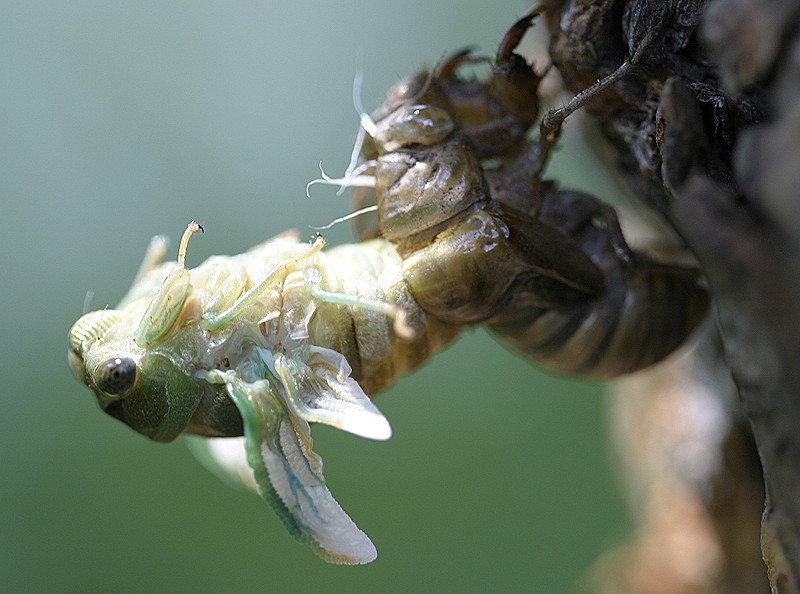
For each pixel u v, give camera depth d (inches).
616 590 9.3
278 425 6.5
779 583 5.8
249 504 14.1
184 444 14.4
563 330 6.8
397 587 14.2
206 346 6.6
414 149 6.7
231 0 15.4
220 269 6.6
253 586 13.7
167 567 13.8
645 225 7.7
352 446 15.0
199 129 15.2
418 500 14.8
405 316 6.7
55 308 15.0
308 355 6.6
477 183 6.7
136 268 15.1
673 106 5.9
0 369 14.8
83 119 15.0
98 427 14.5
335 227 14.7
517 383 15.5
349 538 6.4
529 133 6.9
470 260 6.6
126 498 14.1
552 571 14.5
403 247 6.7
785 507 5.8
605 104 6.6
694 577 8.1
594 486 14.8
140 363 6.6
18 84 14.8
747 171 5.8
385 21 15.2
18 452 14.3
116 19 15.1
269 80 15.3
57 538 13.9
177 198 15.2
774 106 5.8
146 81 15.1
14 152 14.8
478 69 7.2
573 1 6.5
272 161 15.2
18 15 14.9
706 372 8.0
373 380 6.7
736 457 7.8
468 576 14.5
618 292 6.8
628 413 8.8
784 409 5.7
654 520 8.5
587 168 8.0
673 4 6.2
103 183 15.1
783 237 5.6
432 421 15.4
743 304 5.7
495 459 15.1
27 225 14.9
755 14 5.7
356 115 15.1
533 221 6.7
